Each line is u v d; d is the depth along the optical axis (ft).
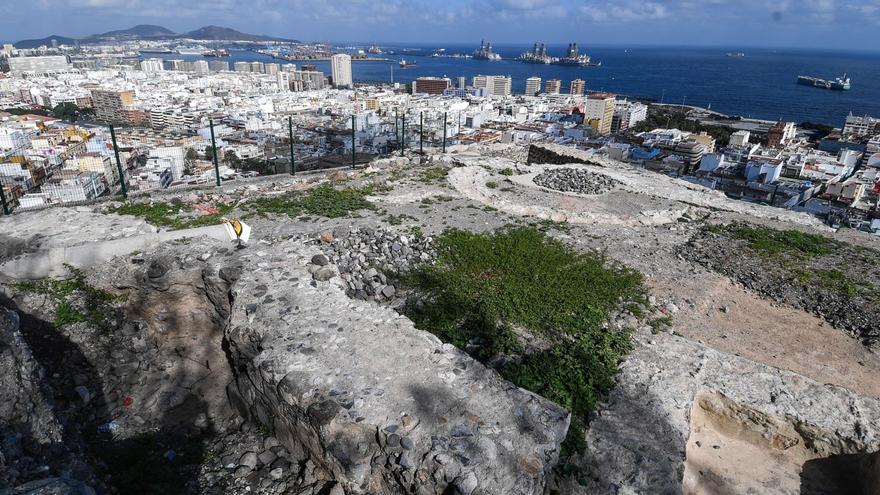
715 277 34.17
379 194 49.11
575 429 19.75
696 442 21.47
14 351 18.47
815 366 25.40
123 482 18.58
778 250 38.68
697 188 59.36
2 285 26.27
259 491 18.34
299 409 17.89
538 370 23.15
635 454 18.69
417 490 15.87
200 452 20.42
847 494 19.47
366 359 19.74
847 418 20.89
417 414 17.29
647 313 28.86
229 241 30.96
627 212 47.11
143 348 26.35
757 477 20.13
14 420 16.63
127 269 27.89
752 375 23.25
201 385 24.77
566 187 54.03
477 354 24.84
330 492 17.30
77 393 22.63
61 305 26.30
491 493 15.05
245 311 22.65
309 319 22.07
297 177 54.90
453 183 53.93
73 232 31.19
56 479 13.98
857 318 29.35
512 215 45.47
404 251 35.35
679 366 23.59
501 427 17.10
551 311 28.14
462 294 30.04
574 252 37.24
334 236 36.50
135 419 22.27
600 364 23.50
